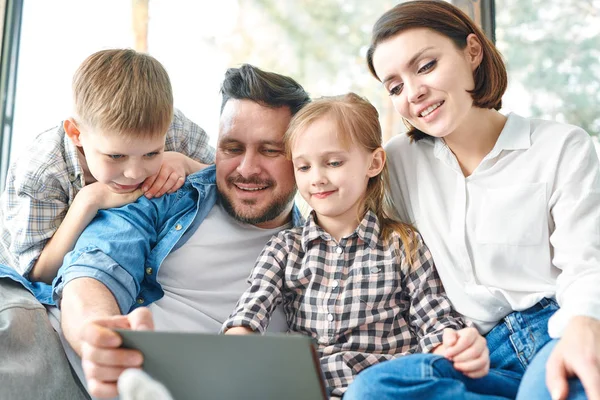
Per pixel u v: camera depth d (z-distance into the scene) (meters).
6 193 1.60
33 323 1.34
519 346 1.27
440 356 1.11
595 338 0.99
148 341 0.93
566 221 1.27
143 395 0.89
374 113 1.49
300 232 1.48
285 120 1.50
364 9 2.51
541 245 1.32
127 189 1.52
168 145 1.76
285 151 1.49
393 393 1.02
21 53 2.43
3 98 2.38
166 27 2.54
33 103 2.43
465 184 1.39
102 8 2.52
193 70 2.54
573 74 2.08
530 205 1.32
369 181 1.48
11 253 1.63
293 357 0.89
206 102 2.53
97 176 1.47
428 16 1.34
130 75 1.44
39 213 1.55
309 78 2.56
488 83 1.38
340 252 1.41
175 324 1.47
